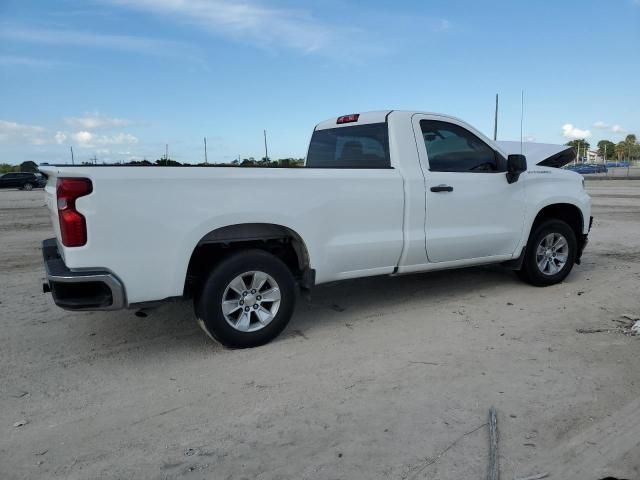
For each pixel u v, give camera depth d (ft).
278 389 11.94
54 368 13.30
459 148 18.30
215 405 11.23
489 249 18.79
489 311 17.61
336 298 19.54
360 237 15.79
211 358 13.85
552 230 20.51
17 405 11.35
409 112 17.47
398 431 10.02
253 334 14.33
